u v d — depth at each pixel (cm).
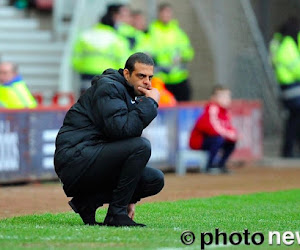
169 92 6159
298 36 6600
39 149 4922
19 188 4603
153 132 5509
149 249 2392
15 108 4806
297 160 6444
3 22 6800
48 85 6575
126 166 2769
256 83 7106
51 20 6944
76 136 2791
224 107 5553
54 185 4800
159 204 3594
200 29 7131
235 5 7100
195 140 5625
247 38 7112
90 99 2802
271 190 4450
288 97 6500
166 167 5609
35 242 2498
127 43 5950
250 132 6269
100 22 5984
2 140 4734
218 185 4744
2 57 6581
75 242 2497
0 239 2550
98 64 5869
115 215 2806
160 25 6219
